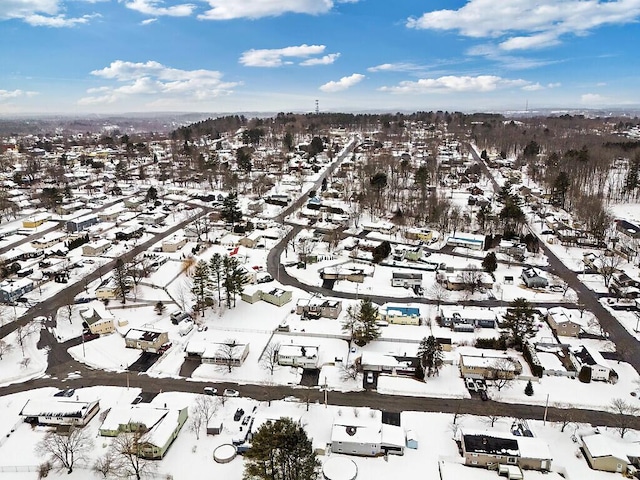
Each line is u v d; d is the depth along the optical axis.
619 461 55.22
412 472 55.56
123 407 63.56
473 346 82.12
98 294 98.62
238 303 97.62
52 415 62.34
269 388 71.75
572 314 92.94
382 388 71.50
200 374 75.00
